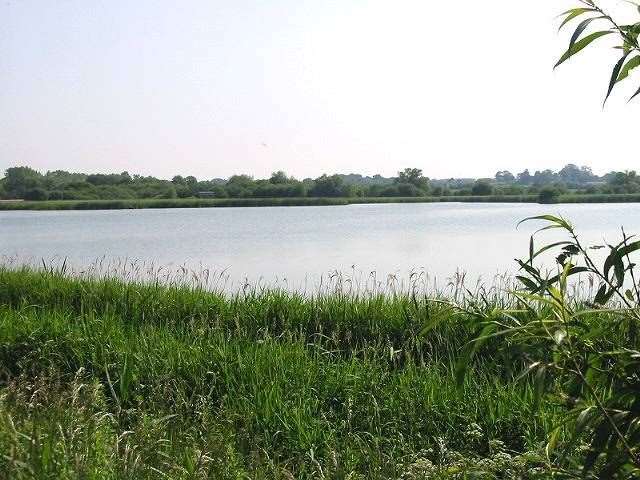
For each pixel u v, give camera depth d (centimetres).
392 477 471
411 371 708
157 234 4191
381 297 1043
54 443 398
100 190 10556
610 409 233
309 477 527
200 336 827
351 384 707
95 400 509
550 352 241
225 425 589
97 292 1170
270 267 2392
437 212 7219
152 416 550
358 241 3516
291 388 691
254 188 11088
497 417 605
